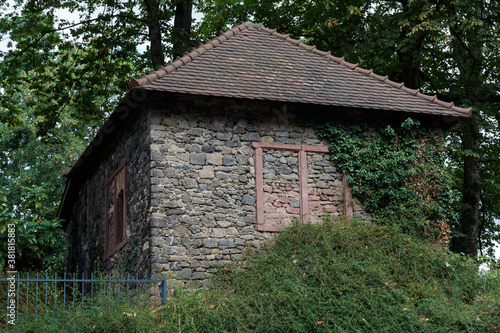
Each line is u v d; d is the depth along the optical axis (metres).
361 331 10.57
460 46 19.94
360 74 15.51
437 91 20.62
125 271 13.78
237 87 13.58
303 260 12.20
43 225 17.28
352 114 14.38
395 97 14.76
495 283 12.35
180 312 10.86
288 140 13.95
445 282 12.19
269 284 11.65
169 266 12.45
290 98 13.62
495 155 21.17
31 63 19.22
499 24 19.47
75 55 19.55
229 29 15.98
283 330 10.63
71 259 19.89
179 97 13.40
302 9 21.73
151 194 12.73
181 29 19.66
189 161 13.17
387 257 12.36
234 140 13.61
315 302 11.11
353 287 11.45
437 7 17.86
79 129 26.72
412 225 13.70
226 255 12.89
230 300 11.17
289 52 15.69
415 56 18.06
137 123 14.02
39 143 25.38
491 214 23.75
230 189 13.30
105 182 16.33
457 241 21.89
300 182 13.79
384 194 13.95
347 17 18.61
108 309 10.59
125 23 19.30
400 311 10.95
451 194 14.32
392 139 14.40
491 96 19.34
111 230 15.62
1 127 25.28
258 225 13.25
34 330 9.88
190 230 12.80
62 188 25.50
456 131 19.16
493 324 10.91
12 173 25.58
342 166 14.04
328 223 13.07
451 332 10.63
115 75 20.02
